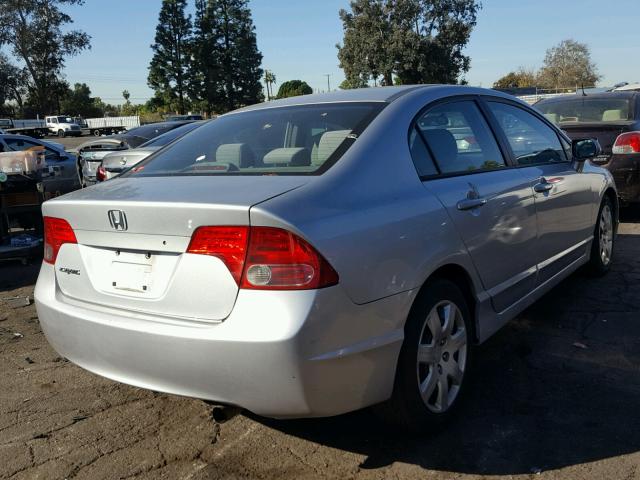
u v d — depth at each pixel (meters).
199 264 2.43
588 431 2.95
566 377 3.52
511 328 4.30
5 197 6.77
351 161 2.75
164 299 2.52
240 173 2.89
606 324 4.28
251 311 2.31
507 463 2.72
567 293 4.96
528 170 3.91
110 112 105.81
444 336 2.98
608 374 3.54
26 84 69.56
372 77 58.25
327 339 2.35
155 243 2.54
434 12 55.09
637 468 2.63
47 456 2.90
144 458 2.86
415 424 2.84
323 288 2.33
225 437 3.03
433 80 56.00
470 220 3.13
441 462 2.74
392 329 2.62
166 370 2.48
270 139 3.21
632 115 7.68
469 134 3.55
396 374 2.72
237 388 2.36
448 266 3.02
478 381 3.52
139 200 2.56
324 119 3.18
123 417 3.27
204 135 3.56
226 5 72.25
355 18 56.81
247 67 73.94
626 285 5.10
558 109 8.40
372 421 3.12
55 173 11.80
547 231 4.02
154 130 11.43
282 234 2.31
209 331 2.36
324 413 2.44
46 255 3.05
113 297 2.69
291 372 2.28
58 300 2.91
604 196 5.18
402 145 3.00
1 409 3.39
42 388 3.65
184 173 3.08
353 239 2.47
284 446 2.93
